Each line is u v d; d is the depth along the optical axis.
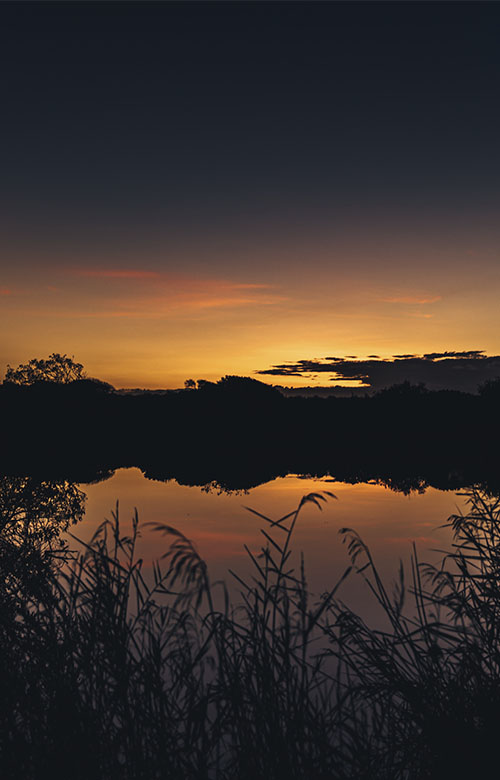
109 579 2.14
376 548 6.81
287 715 2.02
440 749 2.12
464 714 2.21
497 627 2.49
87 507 8.49
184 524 8.98
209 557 6.43
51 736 2.02
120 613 2.13
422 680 2.38
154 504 11.09
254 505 11.11
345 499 11.71
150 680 2.06
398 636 2.40
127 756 1.96
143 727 2.03
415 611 2.79
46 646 2.24
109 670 2.09
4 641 2.32
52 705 2.10
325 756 1.99
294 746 1.97
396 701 2.67
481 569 2.95
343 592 4.57
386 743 2.27
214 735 2.07
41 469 15.65
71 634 2.25
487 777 2.02
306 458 22.42
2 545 2.91
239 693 2.05
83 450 23.48
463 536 3.07
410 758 2.20
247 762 1.95
